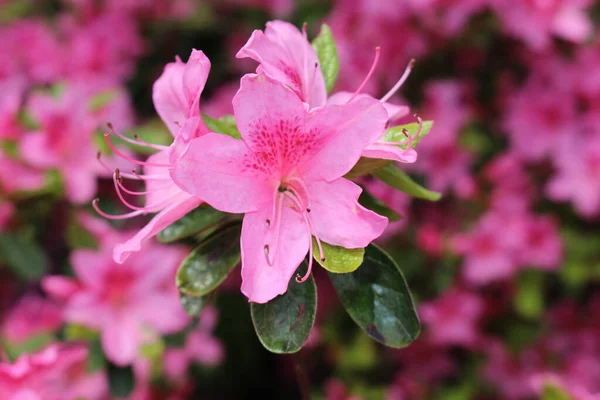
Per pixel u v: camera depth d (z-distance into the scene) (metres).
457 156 0.60
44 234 0.53
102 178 0.53
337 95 0.38
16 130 0.50
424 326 0.61
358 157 0.34
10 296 0.57
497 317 0.63
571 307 0.63
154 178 0.36
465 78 0.64
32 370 0.44
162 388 0.55
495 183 0.61
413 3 0.58
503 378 0.62
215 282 0.37
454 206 0.62
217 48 0.77
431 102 0.61
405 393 0.62
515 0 0.58
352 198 0.35
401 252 0.60
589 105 0.63
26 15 0.80
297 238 0.35
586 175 0.60
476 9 0.58
